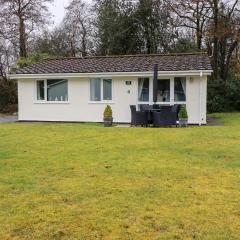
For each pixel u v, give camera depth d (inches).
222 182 269.7
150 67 805.9
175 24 1393.9
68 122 845.2
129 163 331.3
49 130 572.1
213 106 1115.9
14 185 265.7
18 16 1462.8
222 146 409.7
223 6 1274.6
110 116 709.3
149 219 201.8
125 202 227.9
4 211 215.2
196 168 311.9
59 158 355.3
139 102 808.3
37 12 1491.1
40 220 201.8
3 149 405.4
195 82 773.3
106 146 418.9
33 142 452.8
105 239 179.8
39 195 243.3
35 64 951.6
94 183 269.0
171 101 785.6
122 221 199.3
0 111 1323.8
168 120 685.3
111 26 1398.9
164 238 179.6
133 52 1423.5
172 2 1358.3
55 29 1686.8
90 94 834.8
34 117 872.9
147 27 1418.6
